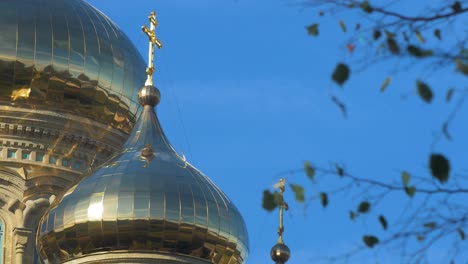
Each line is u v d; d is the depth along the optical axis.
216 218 46.25
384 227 14.47
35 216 52.62
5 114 52.59
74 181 50.69
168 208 45.38
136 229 45.19
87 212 45.69
